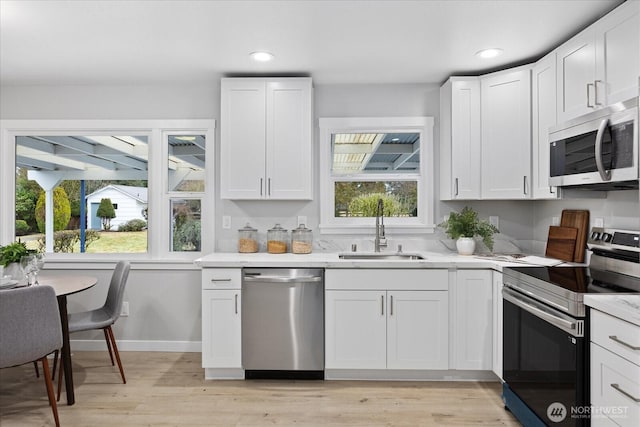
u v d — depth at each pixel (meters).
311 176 3.27
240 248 3.41
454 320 2.88
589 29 2.28
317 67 3.13
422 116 3.51
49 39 2.64
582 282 2.07
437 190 3.53
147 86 3.58
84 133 3.64
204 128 3.56
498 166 3.08
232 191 3.27
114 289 3.05
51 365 3.21
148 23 2.43
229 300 2.92
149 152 3.63
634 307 1.59
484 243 3.29
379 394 2.73
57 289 2.59
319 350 2.90
